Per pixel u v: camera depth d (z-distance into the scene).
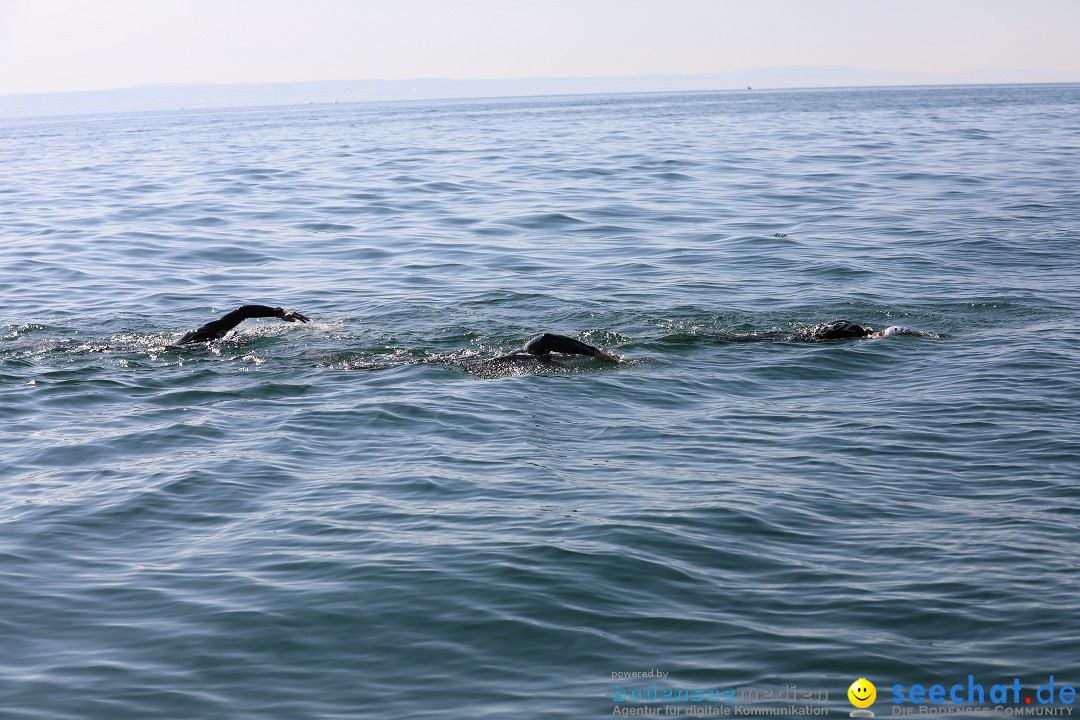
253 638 5.46
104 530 7.00
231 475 8.02
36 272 17.34
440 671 5.11
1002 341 12.04
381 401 9.95
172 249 19.36
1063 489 7.44
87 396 10.34
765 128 54.34
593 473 7.94
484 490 7.58
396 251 18.80
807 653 5.21
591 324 13.19
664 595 5.86
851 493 7.46
